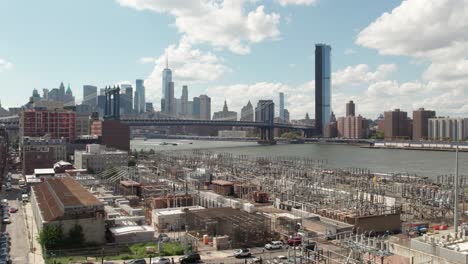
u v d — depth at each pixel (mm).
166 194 187750
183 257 104875
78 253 113062
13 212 166375
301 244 105500
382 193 199000
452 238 88750
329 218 144875
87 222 121625
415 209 172250
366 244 92000
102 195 181875
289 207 174875
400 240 120688
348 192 197250
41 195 157875
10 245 122250
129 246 119375
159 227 142000
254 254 111938
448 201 179125
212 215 136875
